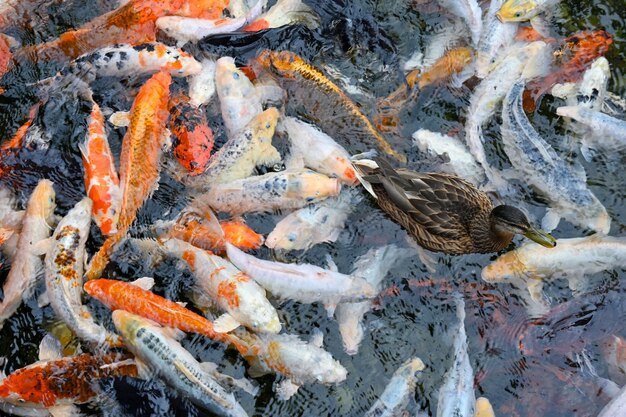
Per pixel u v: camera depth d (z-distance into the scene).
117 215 3.23
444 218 3.21
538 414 3.12
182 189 3.30
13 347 3.17
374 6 3.56
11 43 3.49
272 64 3.39
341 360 3.17
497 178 3.35
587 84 3.40
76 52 3.47
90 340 3.12
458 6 3.47
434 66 3.44
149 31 3.49
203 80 3.39
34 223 3.21
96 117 3.32
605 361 3.17
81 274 3.16
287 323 3.19
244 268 3.17
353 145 3.37
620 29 3.56
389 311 3.22
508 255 3.23
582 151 3.39
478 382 3.16
